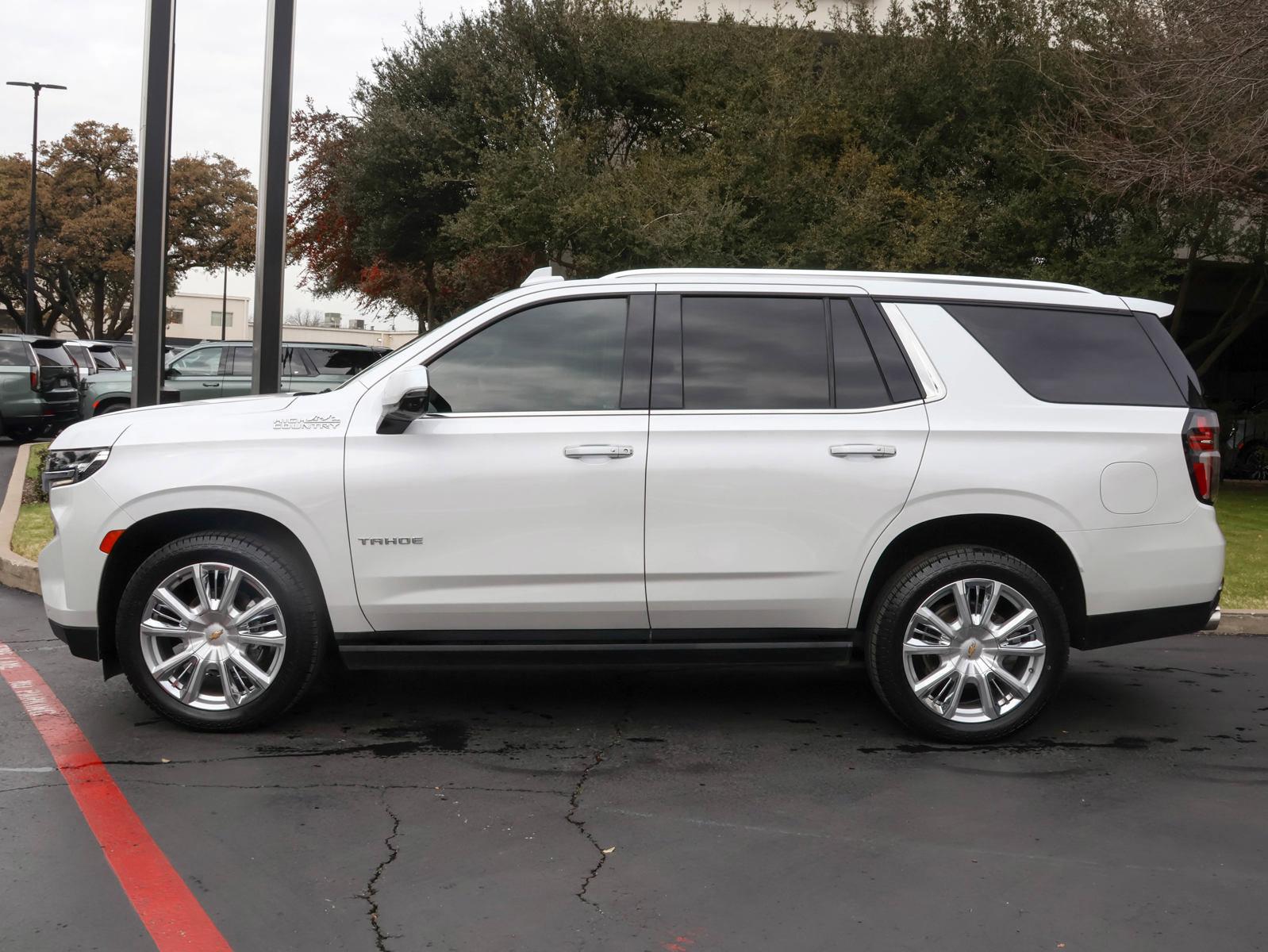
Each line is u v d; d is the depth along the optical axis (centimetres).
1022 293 487
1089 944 295
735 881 332
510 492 452
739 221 1612
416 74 1930
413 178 1986
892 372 470
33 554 858
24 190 4572
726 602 460
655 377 464
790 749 463
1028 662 471
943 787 419
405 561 454
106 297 5141
